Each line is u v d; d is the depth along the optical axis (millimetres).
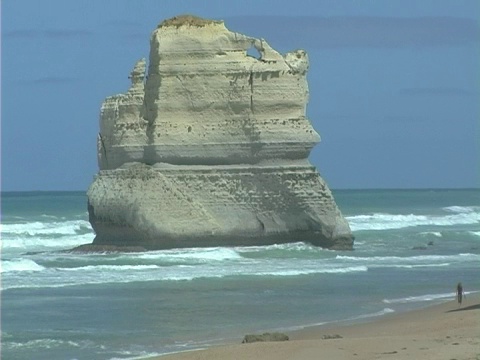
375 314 133625
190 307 139125
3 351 109938
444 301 144875
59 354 108562
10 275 169875
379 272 180750
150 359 101062
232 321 128500
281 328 123062
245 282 164875
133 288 157125
